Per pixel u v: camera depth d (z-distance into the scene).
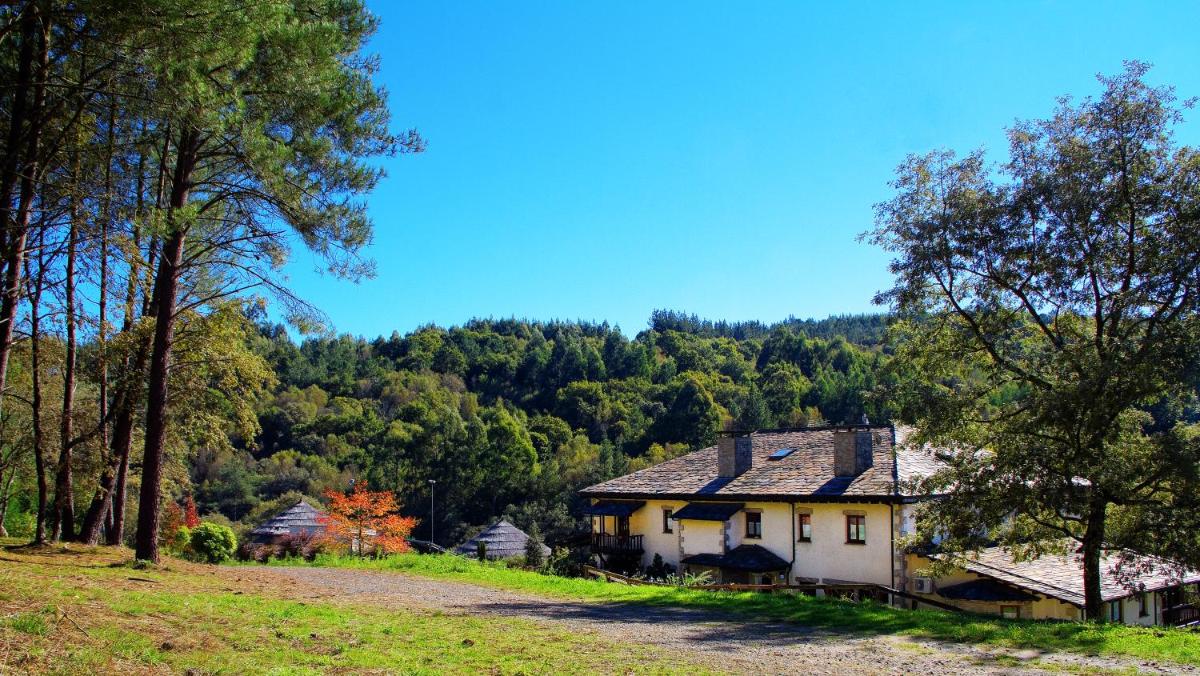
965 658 10.31
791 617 14.10
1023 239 17.22
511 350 131.00
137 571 14.48
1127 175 16.34
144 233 13.80
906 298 18.39
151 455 16.03
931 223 17.95
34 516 31.56
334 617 11.96
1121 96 16.28
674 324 182.50
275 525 42.00
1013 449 15.71
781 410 87.94
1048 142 17.16
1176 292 15.35
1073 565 23.12
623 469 69.81
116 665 7.00
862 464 26.92
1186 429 15.84
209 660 7.75
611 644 11.02
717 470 32.25
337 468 74.12
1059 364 15.42
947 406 17.38
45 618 8.02
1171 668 9.73
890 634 12.28
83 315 16.91
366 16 16.92
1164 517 14.88
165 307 16.19
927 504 18.41
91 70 11.92
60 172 13.89
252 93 14.47
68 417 17.97
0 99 12.91
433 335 128.25
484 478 73.31
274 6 11.52
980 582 22.62
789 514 27.42
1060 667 9.77
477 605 15.76
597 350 124.62
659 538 31.95
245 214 16.91
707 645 11.13
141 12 10.14
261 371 22.58
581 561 33.78
